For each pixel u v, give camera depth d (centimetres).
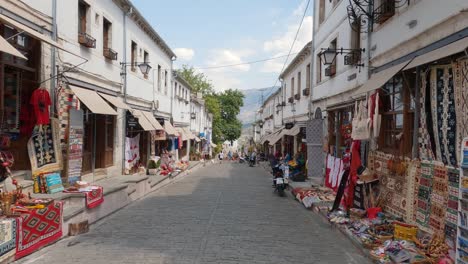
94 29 1159
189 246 653
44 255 591
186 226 807
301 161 1697
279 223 866
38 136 824
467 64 582
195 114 3516
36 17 820
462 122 591
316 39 1775
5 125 762
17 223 559
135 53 1633
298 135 2236
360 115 997
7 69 765
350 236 717
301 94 2153
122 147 1445
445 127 640
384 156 893
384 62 945
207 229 783
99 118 1243
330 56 1203
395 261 551
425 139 710
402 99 832
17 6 750
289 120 2566
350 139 1193
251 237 727
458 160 597
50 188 775
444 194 621
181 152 2889
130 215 923
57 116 895
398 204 796
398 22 862
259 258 598
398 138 848
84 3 1104
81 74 1056
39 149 823
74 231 719
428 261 545
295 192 1297
